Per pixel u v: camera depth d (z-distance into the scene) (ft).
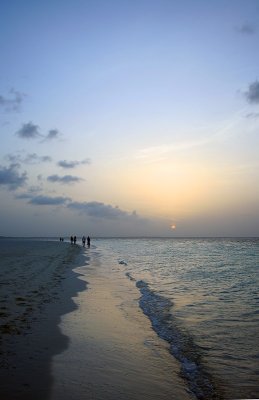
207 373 22.81
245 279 74.18
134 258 147.33
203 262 124.67
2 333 28.14
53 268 84.07
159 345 28.30
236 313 39.99
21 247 212.43
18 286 51.90
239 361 24.84
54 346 26.27
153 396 19.39
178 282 68.54
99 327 32.81
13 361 22.85
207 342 29.12
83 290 53.93
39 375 20.94
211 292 55.83
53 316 35.22
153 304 45.14
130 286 61.52
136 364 24.04
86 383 20.34
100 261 123.95
